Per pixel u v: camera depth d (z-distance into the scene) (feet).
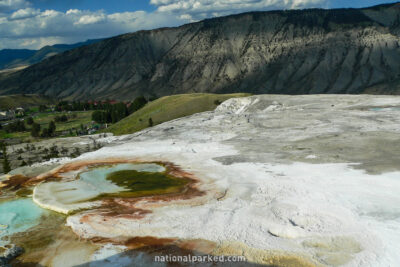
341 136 148.77
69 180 121.90
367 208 76.89
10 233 80.48
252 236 69.72
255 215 79.20
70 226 81.71
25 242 75.31
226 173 114.52
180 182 110.01
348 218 73.20
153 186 108.06
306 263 59.41
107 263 63.82
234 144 157.58
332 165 110.32
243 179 106.11
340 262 59.00
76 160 153.28
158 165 134.51
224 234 71.31
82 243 72.28
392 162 105.91
